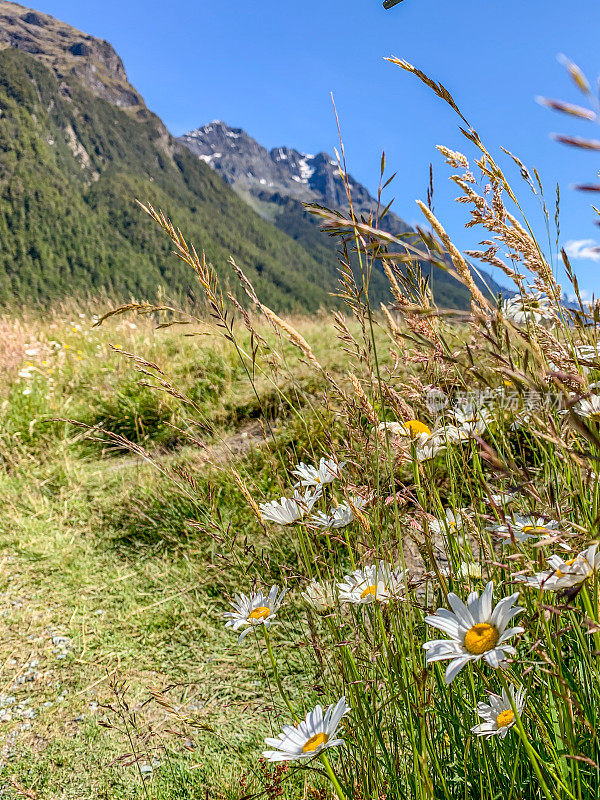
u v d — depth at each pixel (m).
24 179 132.75
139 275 120.94
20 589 3.62
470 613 0.74
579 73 0.36
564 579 0.69
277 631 2.70
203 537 3.57
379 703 1.38
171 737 2.36
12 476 5.06
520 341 0.65
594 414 0.70
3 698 2.76
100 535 4.10
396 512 1.14
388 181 0.81
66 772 2.29
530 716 1.02
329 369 4.91
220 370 6.16
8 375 6.86
